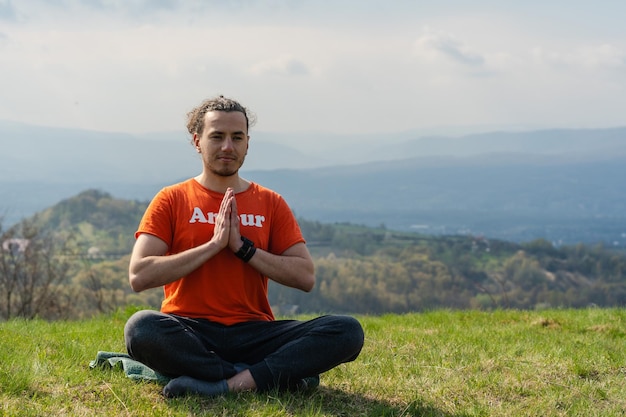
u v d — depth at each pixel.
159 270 5.37
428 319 11.39
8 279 20.08
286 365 5.33
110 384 5.52
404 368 6.69
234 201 5.54
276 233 5.87
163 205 5.68
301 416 5.01
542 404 5.60
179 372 5.32
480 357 7.19
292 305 60.97
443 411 5.41
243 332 5.53
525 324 10.46
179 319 5.44
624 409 5.62
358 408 5.39
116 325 10.08
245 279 5.64
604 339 8.77
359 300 69.25
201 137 5.75
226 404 5.11
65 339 7.81
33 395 5.25
